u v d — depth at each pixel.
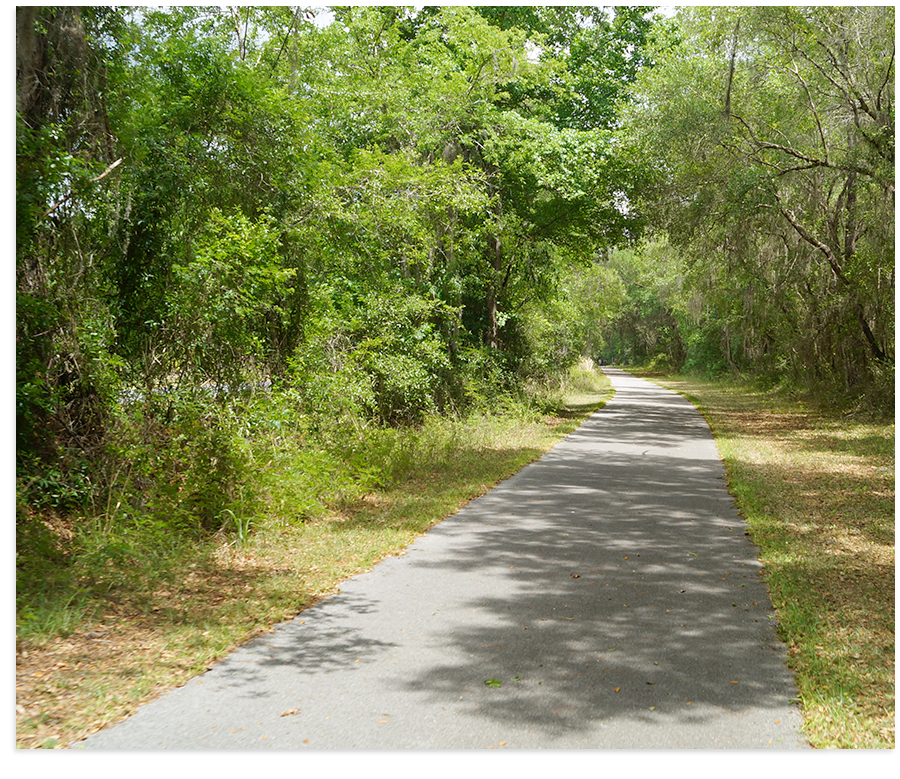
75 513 7.58
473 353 19.50
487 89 18.67
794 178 20.03
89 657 4.88
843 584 6.58
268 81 12.59
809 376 27.94
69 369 7.77
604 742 3.91
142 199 9.34
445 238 17.44
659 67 20.69
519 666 4.85
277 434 9.37
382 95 16.47
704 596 6.32
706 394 36.19
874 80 17.83
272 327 10.96
